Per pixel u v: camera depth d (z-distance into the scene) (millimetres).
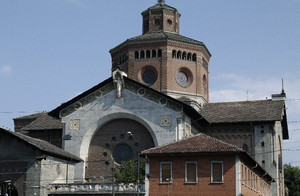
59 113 70438
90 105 69438
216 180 50688
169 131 65062
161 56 78250
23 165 58469
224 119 75625
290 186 115312
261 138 74062
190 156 51844
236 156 50562
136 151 67688
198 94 79312
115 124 69438
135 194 54500
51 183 59000
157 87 77625
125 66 80250
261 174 65750
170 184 51812
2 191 57938
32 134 80062
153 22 85625
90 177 66688
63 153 63188
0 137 59844
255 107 78438
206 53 83000
